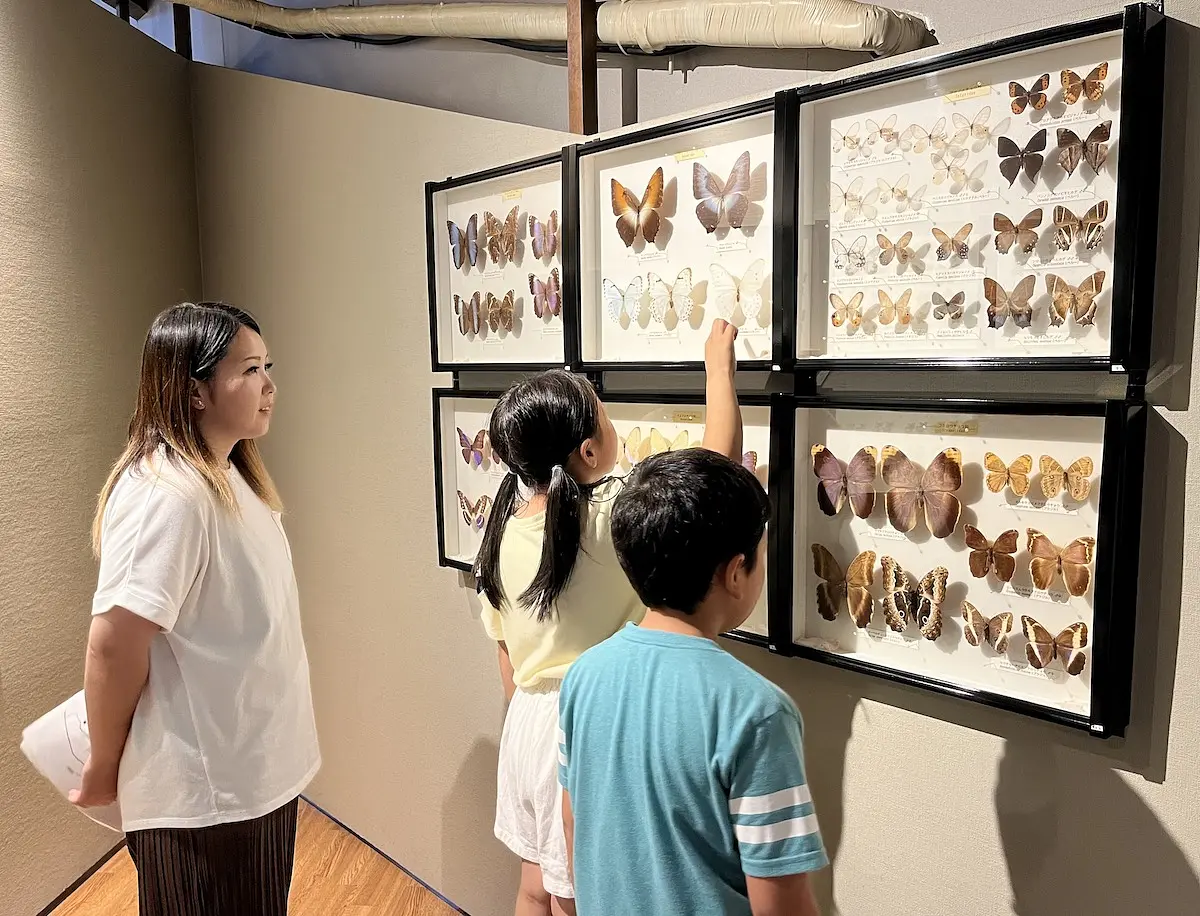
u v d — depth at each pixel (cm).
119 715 137
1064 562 108
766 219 132
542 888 147
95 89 229
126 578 131
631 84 177
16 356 208
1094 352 103
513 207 175
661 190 146
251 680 145
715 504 95
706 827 92
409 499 215
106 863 243
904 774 130
